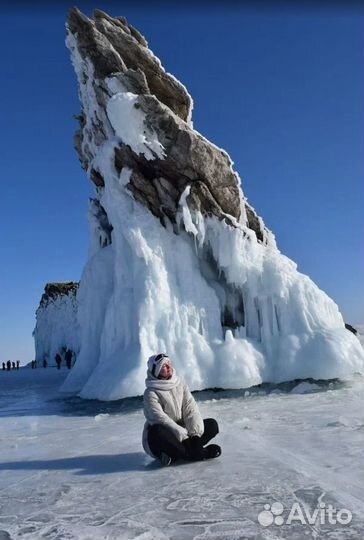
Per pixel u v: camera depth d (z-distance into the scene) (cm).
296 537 319
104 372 1101
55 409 1076
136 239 1171
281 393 1083
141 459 555
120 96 1189
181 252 1208
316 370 1091
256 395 1080
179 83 1349
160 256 1184
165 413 536
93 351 1327
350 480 426
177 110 1347
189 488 431
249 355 1112
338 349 1105
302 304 1181
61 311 5331
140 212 1222
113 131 1301
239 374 1067
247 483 434
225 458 526
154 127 1203
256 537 322
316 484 420
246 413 851
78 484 471
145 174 1252
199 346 1111
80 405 1088
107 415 933
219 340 1145
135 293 1146
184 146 1199
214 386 1068
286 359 1116
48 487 467
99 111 1314
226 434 662
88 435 738
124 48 1344
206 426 549
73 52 1377
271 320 1180
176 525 349
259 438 623
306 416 780
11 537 348
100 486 459
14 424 915
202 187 1216
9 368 4434
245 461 509
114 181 1251
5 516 394
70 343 5156
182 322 1134
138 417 895
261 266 1202
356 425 674
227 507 378
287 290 1187
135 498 415
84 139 1430
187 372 1063
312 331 1154
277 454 532
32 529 362
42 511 400
